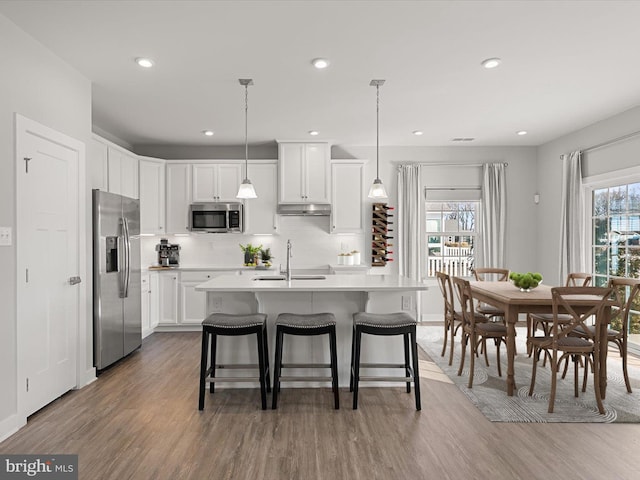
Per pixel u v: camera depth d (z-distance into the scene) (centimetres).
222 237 624
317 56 321
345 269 573
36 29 277
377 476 218
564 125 518
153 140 589
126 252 425
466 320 389
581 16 265
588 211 524
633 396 331
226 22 270
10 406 264
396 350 354
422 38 293
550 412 300
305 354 352
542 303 329
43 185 299
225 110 453
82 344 350
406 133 557
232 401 321
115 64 333
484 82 376
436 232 643
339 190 598
